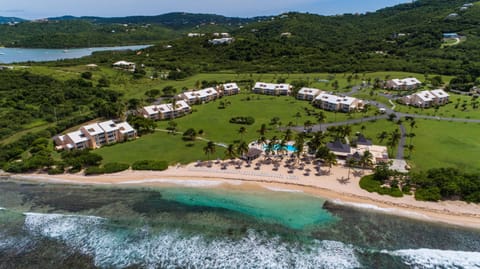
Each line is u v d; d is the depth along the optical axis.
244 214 70.69
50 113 139.88
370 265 55.41
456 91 169.00
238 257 58.44
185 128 126.00
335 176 83.50
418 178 74.88
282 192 78.00
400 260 56.19
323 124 125.25
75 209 74.31
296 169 88.00
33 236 65.56
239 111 148.75
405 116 131.62
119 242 63.22
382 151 92.75
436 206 69.25
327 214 69.31
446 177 74.38
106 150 105.00
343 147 94.19
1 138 114.56
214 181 84.00
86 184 85.06
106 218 70.56
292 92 177.25
